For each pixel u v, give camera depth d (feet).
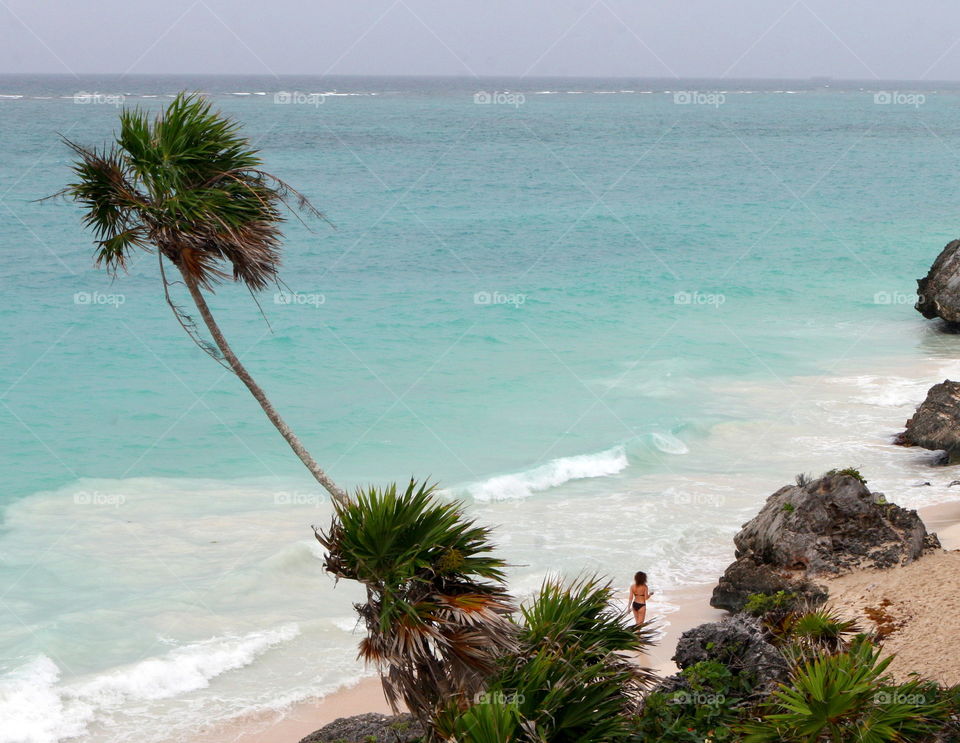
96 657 60.08
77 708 54.80
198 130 32.53
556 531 80.59
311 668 60.70
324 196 290.76
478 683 29.50
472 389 119.85
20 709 54.03
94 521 80.07
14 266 178.50
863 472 93.30
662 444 100.83
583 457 94.58
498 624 29.07
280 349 135.33
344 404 113.50
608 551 76.89
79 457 94.73
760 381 123.65
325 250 209.56
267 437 102.58
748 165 413.39
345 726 47.11
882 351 138.82
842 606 59.93
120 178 33.09
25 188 271.08
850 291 177.37
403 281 181.98
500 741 27.78
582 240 230.68
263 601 68.80
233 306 157.79
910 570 64.90
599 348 139.03
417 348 137.69
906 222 261.24
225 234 32.32
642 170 386.93
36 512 81.41
